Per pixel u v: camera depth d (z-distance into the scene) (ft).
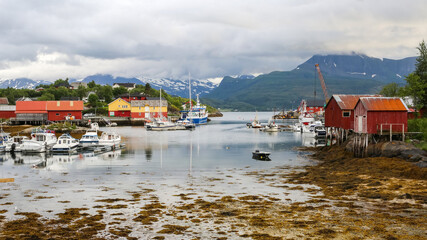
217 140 263.70
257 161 153.28
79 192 93.40
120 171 127.85
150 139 271.49
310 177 110.42
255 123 444.96
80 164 145.38
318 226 64.64
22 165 143.33
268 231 62.69
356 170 115.65
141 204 80.89
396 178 100.99
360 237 59.26
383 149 127.03
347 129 170.71
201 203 81.30
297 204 79.30
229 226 65.51
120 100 511.81
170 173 123.44
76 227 65.57
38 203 82.28
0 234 62.03
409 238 58.54
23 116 354.13
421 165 105.91
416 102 193.77
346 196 85.35
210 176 117.29
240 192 92.32
